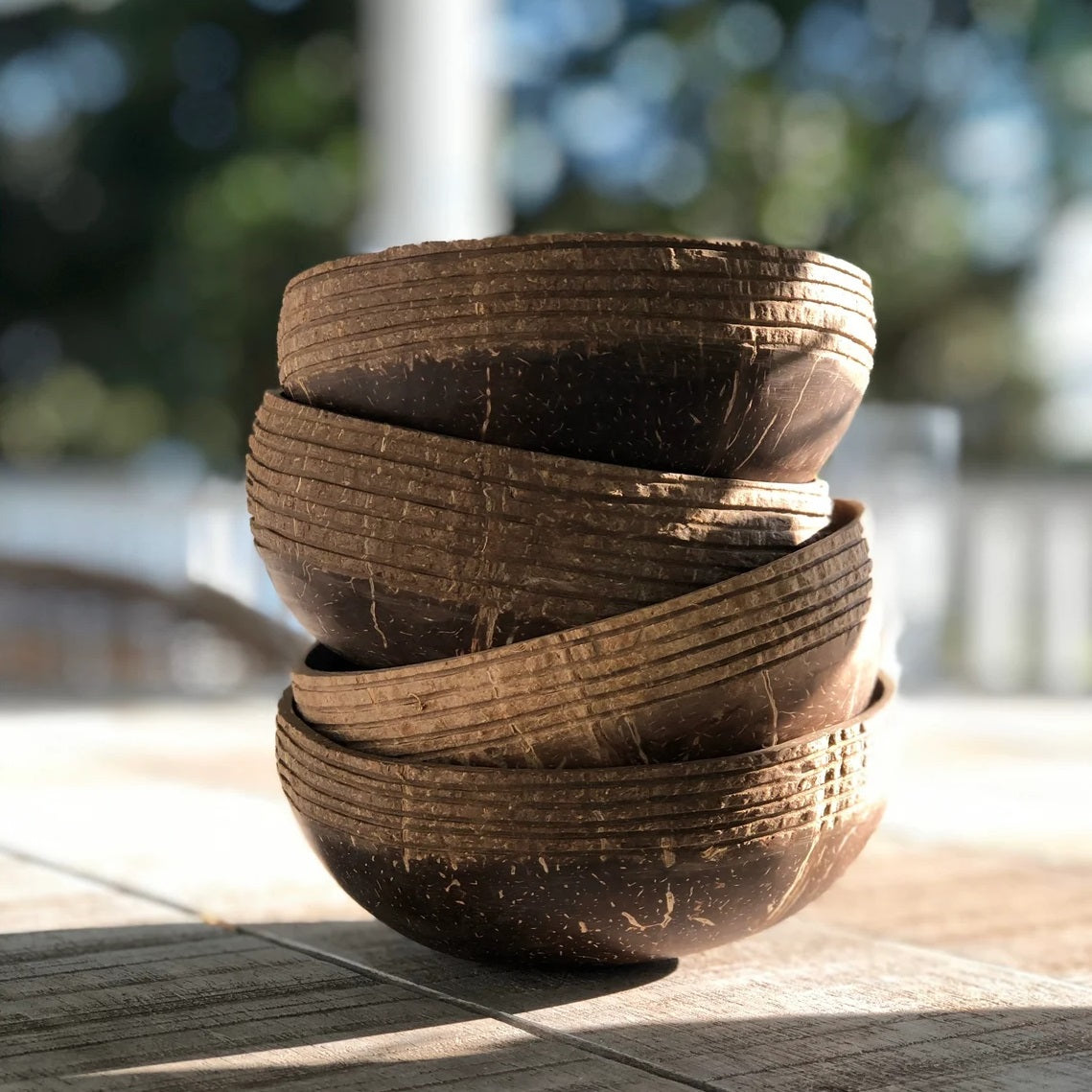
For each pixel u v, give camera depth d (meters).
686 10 4.06
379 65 1.81
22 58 4.22
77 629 2.20
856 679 0.42
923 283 4.09
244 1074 0.37
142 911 0.54
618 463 0.40
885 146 4.06
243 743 1.07
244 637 2.01
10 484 2.11
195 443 4.36
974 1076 0.37
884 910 0.55
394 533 0.40
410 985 0.44
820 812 0.41
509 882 0.40
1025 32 4.06
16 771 0.90
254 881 0.59
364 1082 0.37
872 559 0.42
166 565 2.02
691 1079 0.37
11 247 4.25
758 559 0.40
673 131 4.10
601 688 0.39
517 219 4.11
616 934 0.42
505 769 0.40
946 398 4.22
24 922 0.52
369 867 0.42
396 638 0.41
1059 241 4.18
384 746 0.42
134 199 4.18
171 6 4.03
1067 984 0.46
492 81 1.96
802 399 0.40
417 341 0.40
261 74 4.01
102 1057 0.38
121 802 0.77
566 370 0.39
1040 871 0.63
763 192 3.97
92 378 4.38
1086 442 4.23
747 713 0.40
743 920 0.42
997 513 1.82
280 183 3.90
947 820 0.75
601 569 0.39
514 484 0.39
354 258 0.41
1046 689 1.77
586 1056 0.39
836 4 4.08
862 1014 0.42
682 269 0.39
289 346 0.43
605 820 0.40
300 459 0.41
